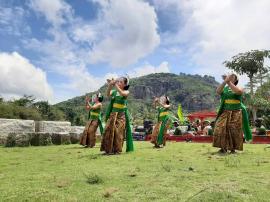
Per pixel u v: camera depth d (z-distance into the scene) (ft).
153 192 17.39
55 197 16.78
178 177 20.84
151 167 25.07
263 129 75.51
